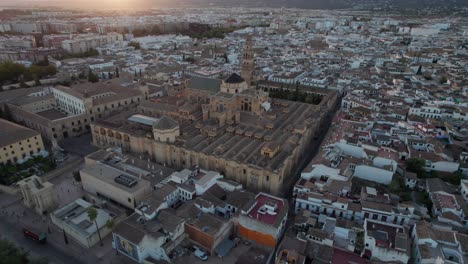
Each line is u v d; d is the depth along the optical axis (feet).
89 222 381.40
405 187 439.22
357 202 393.09
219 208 389.19
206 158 479.00
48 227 388.78
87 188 456.45
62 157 540.52
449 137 560.61
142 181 427.33
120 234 338.34
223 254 344.28
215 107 587.68
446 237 322.75
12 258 313.73
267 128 558.97
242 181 465.88
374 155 476.54
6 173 476.95
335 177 430.61
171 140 512.22
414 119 625.00
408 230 352.08
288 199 444.55
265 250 353.51
